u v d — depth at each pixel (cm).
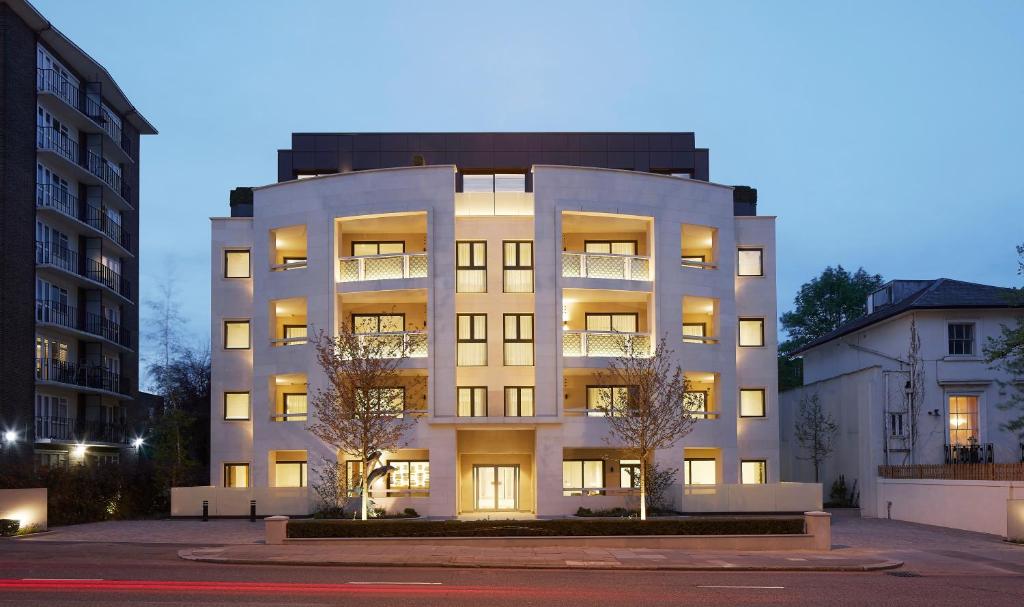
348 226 4091
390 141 4616
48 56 4775
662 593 1764
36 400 4603
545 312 3866
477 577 2028
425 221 4034
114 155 5631
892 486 4009
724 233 4178
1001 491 3250
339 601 1588
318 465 3859
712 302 4175
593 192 3947
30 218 4522
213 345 4284
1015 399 3791
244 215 4566
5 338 4253
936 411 4103
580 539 2705
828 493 4731
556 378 3838
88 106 5266
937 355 4122
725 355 4112
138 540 2947
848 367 4875
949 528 3550
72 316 5034
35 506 3294
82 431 4947
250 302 4309
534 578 2017
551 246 3888
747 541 2714
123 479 4166
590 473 4072
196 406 6338
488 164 4622
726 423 4072
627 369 3619
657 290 3972
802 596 1750
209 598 1600
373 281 3891
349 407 3316
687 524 2808
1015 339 3538
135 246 5966
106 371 5312
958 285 4259
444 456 3781
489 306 3966
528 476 4088
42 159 4697
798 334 7306
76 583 1783
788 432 5334
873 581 2047
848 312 7169
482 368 3947
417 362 3809
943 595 1797
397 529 2758
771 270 4322
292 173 4597
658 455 3928
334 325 3900
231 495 3891
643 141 4669
